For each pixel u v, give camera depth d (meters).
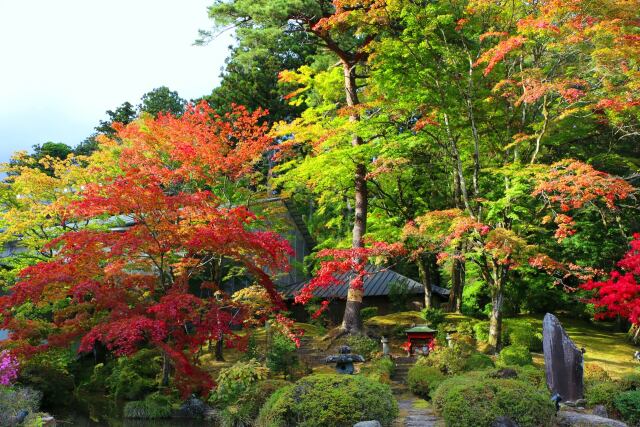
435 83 22.45
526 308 31.19
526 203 22.72
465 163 25.94
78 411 17.50
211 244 16.81
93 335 14.79
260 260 18.17
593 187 17.75
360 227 26.42
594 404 14.23
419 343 23.08
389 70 22.61
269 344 21.08
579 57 20.56
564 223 18.72
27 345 16.48
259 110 23.45
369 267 33.03
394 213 29.61
